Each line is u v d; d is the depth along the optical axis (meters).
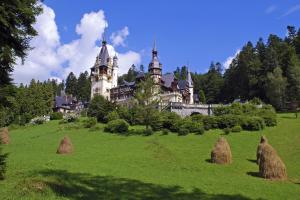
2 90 22.08
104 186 24.78
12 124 89.50
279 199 24.05
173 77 119.88
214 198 23.38
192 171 34.16
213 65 195.75
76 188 22.58
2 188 20.95
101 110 74.50
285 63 127.19
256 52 145.25
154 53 116.94
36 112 110.19
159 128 59.78
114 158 39.88
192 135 55.38
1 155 24.20
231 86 150.25
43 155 42.62
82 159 39.16
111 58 140.75
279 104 108.25
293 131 55.81
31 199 18.73
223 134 55.44
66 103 161.38
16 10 21.52
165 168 35.19
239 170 35.16
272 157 31.77
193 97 146.75
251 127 57.88
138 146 48.69
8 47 21.42
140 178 29.00
